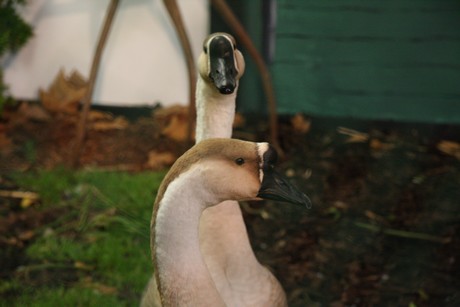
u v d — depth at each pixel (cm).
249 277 368
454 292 511
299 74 781
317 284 527
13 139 709
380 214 607
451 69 769
